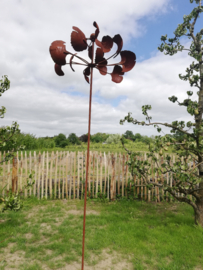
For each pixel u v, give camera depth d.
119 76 2.22
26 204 6.08
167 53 5.02
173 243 3.81
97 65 2.09
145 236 4.08
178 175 4.16
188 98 4.80
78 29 1.99
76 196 7.11
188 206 6.23
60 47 1.99
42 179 6.81
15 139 4.20
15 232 4.19
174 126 4.54
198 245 3.74
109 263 3.23
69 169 7.72
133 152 5.09
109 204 6.43
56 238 3.98
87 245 3.71
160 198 7.02
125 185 7.09
